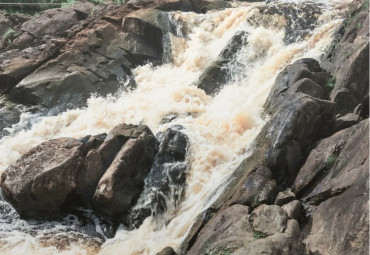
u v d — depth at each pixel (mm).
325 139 6664
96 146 8156
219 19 13469
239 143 8133
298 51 10492
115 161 7723
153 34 13227
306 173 6211
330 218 5105
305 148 6770
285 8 12180
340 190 5441
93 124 10477
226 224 5574
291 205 5629
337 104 7543
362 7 9406
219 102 10133
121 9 13992
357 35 8781
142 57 13000
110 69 12484
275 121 7008
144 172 7988
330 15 11312
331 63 8766
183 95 10625
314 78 8133
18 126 10695
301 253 4852
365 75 7648
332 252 4676
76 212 7793
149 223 7297
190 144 8164
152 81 12312
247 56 11133
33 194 7332
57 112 11219
